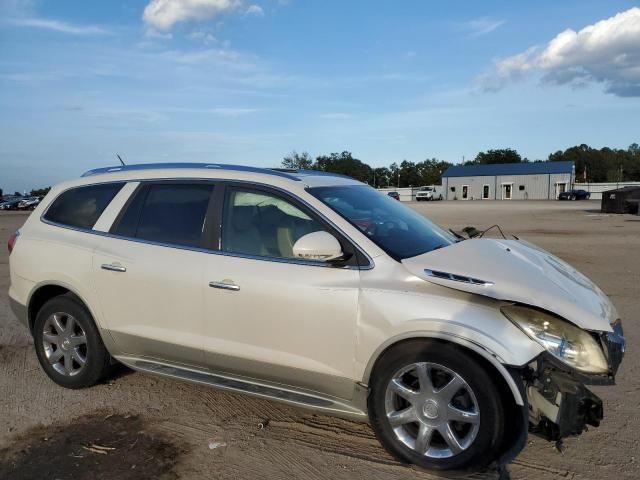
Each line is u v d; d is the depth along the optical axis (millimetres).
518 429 3166
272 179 4039
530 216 29375
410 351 3281
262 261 3801
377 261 3506
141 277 4176
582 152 117938
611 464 3422
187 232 4152
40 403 4402
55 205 4902
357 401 3543
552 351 3072
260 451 3639
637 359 5207
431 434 3312
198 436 3848
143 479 3316
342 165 115875
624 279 9188
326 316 3516
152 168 4602
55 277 4590
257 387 3879
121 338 4348
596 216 28172
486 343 3062
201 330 3971
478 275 3285
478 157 126750
